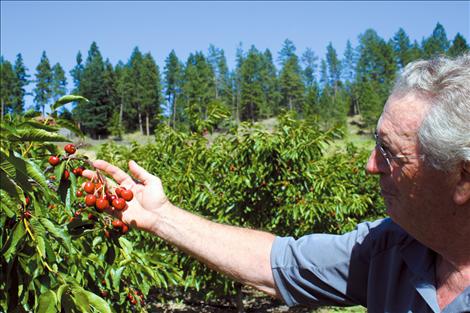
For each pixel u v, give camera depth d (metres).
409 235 1.55
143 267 2.69
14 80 66.75
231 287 6.65
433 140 1.17
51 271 1.78
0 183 1.60
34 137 1.65
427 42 76.38
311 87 75.12
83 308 1.67
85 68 67.38
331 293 1.78
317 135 6.85
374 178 9.20
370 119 62.06
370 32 80.19
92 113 64.19
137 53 81.06
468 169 1.18
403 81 1.31
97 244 2.28
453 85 1.18
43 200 2.01
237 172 6.60
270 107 74.44
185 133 7.46
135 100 69.62
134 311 3.25
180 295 7.20
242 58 80.25
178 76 72.69
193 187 6.65
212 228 1.96
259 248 1.90
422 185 1.25
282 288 1.85
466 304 1.30
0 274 1.84
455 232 1.28
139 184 1.99
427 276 1.43
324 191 6.73
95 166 1.97
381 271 1.61
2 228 1.87
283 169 6.46
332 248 1.78
